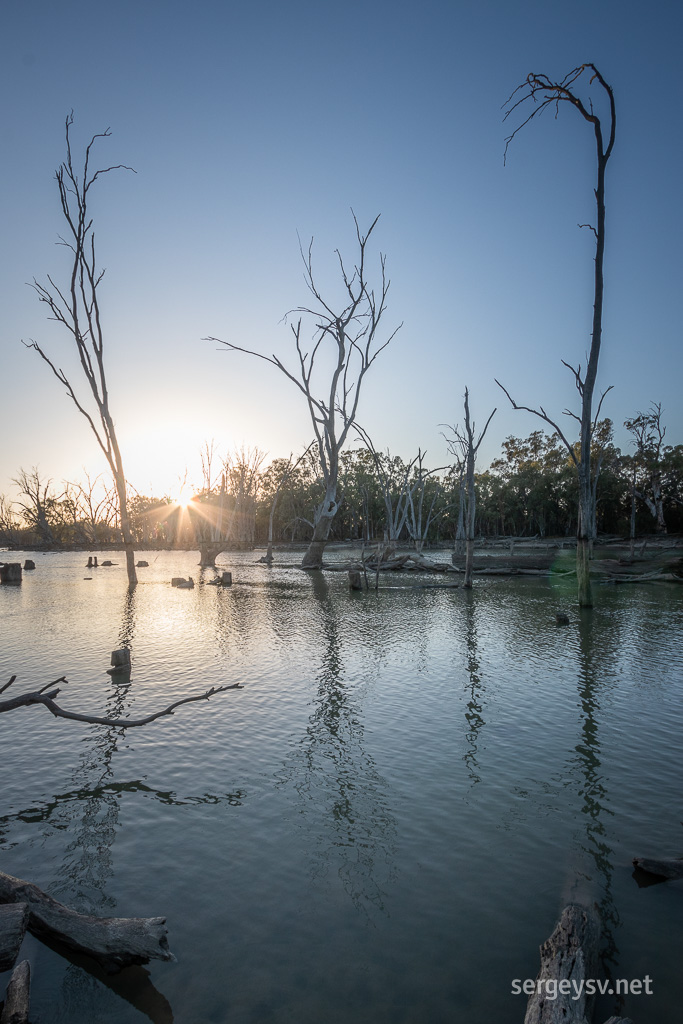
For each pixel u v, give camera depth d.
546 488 89.69
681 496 77.56
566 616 20.05
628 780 7.82
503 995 4.41
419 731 9.67
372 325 41.31
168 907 5.37
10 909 4.79
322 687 12.20
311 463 95.25
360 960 4.76
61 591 32.47
